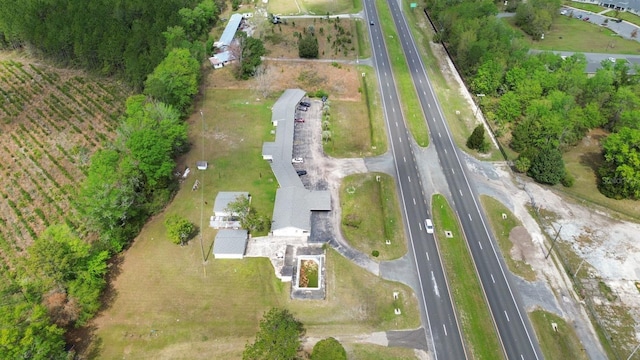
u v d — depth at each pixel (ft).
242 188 391.45
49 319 260.83
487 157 432.66
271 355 239.91
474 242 347.15
